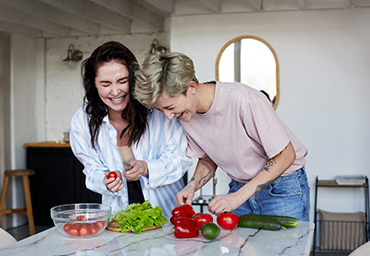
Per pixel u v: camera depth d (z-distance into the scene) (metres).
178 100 1.47
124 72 1.67
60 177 5.07
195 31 4.45
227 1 4.32
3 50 5.23
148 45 5.42
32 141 5.61
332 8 4.13
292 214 1.75
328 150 4.22
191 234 1.37
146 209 1.53
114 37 5.52
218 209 1.49
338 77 4.16
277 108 4.29
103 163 1.95
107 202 1.94
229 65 4.37
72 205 1.58
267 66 4.29
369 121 4.12
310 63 4.20
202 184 1.91
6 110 5.22
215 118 1.68
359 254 1.50
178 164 1.88
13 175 4.74
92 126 1.87
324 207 4.26
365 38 4.09
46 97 5.79
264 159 1.76
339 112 4.18
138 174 1.72
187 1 4.43
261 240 1.34
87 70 1.72
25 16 4.67
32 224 4.80
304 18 4.20
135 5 4.42
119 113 1.87
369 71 4.10
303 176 1.87
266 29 4.29
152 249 1.25
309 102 4.23
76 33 5.57
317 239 4.25
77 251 1.25
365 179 4.07
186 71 1.43
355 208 4.20
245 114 1.59
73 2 4.00
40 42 5.75
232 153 1.75
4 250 1.27
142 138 1.91
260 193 1.83
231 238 1.37
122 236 1.41
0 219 4.79
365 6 4.06
